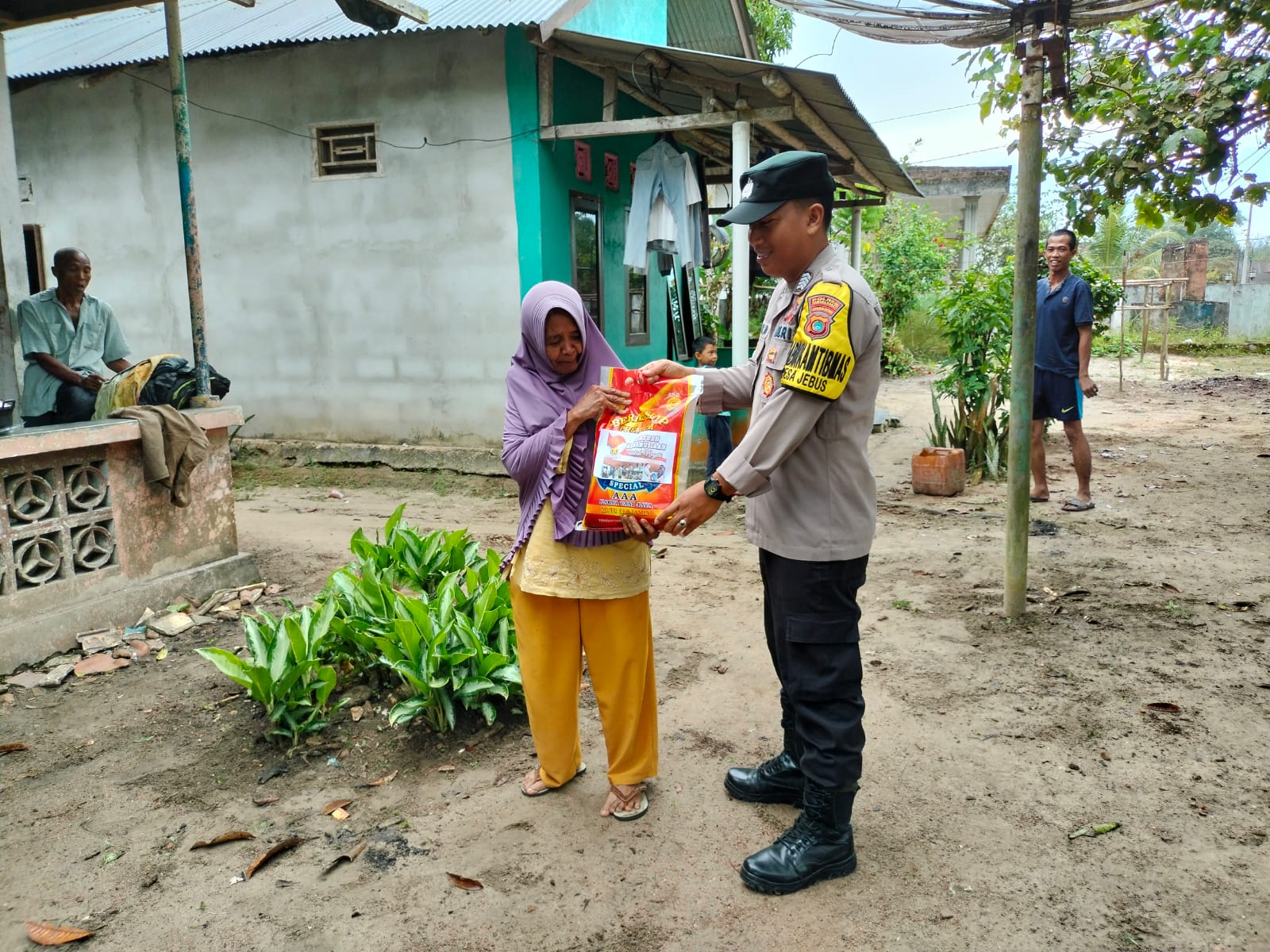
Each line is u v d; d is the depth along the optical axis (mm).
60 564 4164
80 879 2535
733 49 12039
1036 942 2219
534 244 7688
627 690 2676
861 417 2328
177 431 4512
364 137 8078
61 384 5555
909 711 3461
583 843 2674
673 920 2330
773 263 2391
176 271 8875
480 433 8133
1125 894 2387
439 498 7527
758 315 12719
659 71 7047
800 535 2332
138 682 3844
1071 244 6316
